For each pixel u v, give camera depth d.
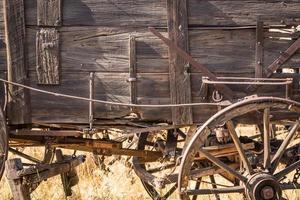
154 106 5.41
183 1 5.45
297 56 5.60
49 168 5.95
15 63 5.42
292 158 6.04
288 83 5.52
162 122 5.69
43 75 5.45
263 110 5.46
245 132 8.73
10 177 5.71
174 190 6.66
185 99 5.51
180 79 5.48
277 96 5.60
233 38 5.52
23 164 6.18
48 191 7.10
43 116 5.51
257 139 7.22
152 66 5.48
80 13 5.44
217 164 5.52
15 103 5.46
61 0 5.42
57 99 5.50
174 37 5.46
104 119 5.56
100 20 5.45
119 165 8.05
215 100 5.54
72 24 5.44
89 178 7.75
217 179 7.66
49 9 5.41
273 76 5.58
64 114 5.51
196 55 5.50
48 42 5.43
